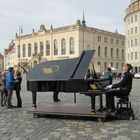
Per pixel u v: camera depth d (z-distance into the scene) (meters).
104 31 102.50
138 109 14.35
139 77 72.31
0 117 12.38
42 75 12.44
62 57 98.62
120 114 11.81
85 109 12.74
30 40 111.00
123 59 110.81
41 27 106.75
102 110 12.25
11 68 15.64
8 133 9.28
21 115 12.92
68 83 11.67
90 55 12.16
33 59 106.62
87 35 96.12
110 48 105.31
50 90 12.13
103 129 9.81
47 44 104.38
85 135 8.95
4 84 16.38
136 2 89.00
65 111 12.18
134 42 89.69
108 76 18.58
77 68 11.80
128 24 92.62
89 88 11.55
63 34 98.75
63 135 8.97
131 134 9.02
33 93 12.93
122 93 11.76
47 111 12.19
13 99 19.98
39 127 10.23
